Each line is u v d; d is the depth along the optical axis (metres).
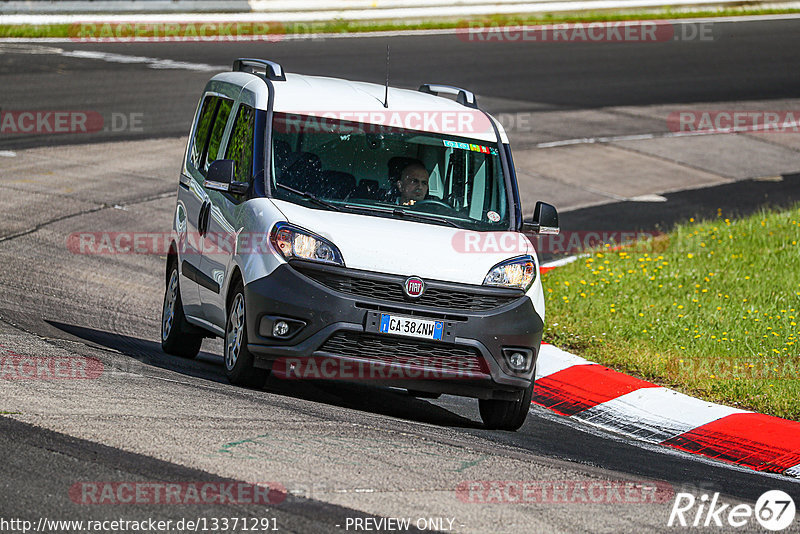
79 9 117.88
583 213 65.75
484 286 29.41
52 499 19.31
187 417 25.19
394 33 121.62
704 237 57.50
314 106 32.38
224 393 28.50
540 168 75.31
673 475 26.55
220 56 101.88
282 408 27.55
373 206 30.66
